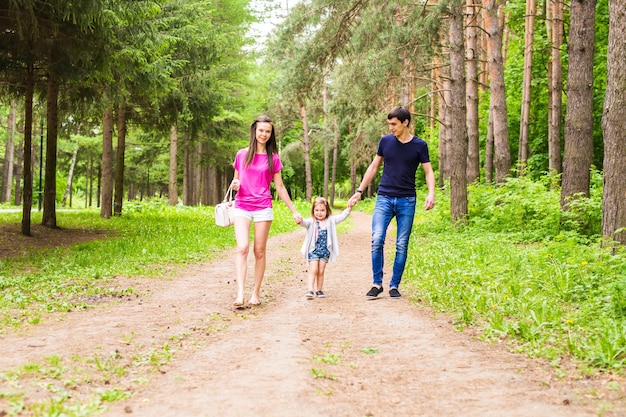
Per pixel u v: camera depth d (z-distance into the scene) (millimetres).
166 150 36844
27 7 10523
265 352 4215
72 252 11938
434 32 16219
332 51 17953
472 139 21031
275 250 13719
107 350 4430
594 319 5227
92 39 12586
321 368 3865
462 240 12461
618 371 3684
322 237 7078
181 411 3037
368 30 16828
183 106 21078
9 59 14297
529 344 4449
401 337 4926
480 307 5848
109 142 21688
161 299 6992
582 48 10812
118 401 3262
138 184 59281
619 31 7227
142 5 13312
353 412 3051
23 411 2990
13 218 19547
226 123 31594
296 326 5297
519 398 3301
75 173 54562
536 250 9469
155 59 16281
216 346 4555
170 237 15023
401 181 6957
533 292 6492
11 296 6633
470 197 16406
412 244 13094
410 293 7262
